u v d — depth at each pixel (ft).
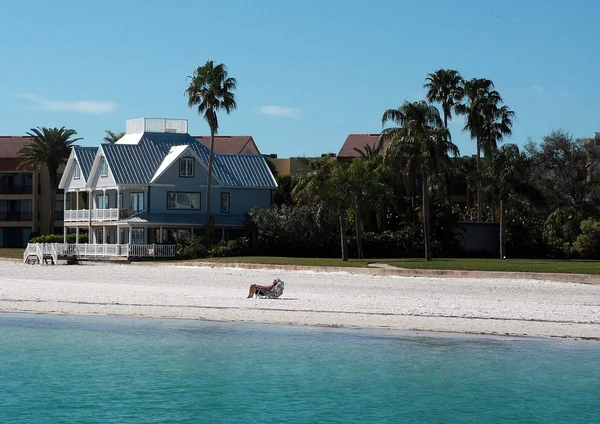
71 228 394.11
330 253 301.84
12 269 245.86
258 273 220.43
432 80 351.87
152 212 309.83
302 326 125.80
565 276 188.44
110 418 85.05
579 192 352.08
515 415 85.25
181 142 335.06
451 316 130.93
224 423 83.10
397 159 261.24
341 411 86.43
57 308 145.38
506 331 119.96
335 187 259.60
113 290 171.12
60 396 92.58
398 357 106.52
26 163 410.72
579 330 120.06
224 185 320.50
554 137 361.92
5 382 98.32
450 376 97.91
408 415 85.25
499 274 196.44
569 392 92.12
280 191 392.27
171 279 203.51
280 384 96.07
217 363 105.09
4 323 132.67
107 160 316.19
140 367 104.12
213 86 298.97
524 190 286.66
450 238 309.63
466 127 351.87
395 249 301.84
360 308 139.03
